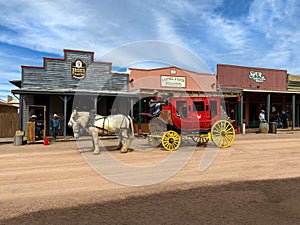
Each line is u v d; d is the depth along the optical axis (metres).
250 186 5.02
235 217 3.52
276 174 6.02
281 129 20.75
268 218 3.49
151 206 3.94
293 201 4.15
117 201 4.18
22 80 15.75
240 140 13.26
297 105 24.92
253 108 22.36
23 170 6.47
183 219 3.46
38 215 3.60
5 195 4.52
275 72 23.56
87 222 3.36
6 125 17.27
